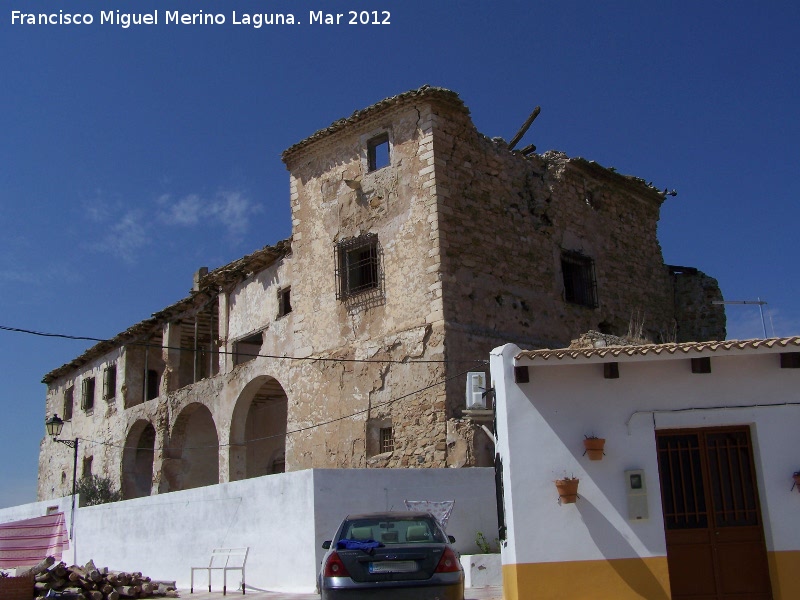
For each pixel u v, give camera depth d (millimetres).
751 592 10523
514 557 10766
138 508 21391
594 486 10836
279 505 16969
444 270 22438
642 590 10461
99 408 37906
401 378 22609
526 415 11156
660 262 30141
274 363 26734
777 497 10578
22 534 24875
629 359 10992
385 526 11336
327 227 25516
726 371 11039
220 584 18016
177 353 33312
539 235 25578
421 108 23734
